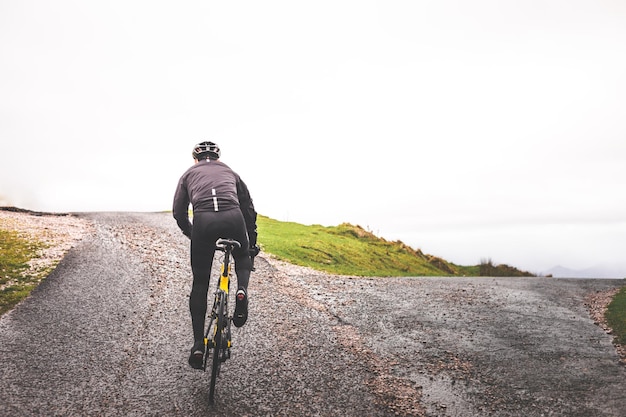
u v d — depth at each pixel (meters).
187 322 6.75
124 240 12.30
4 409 4.11
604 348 6.25
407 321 7.51
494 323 7.47
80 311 6.84
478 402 4.69
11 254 9.63
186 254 11.59
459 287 10.72
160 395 4.55
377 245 22.86
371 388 4.96
